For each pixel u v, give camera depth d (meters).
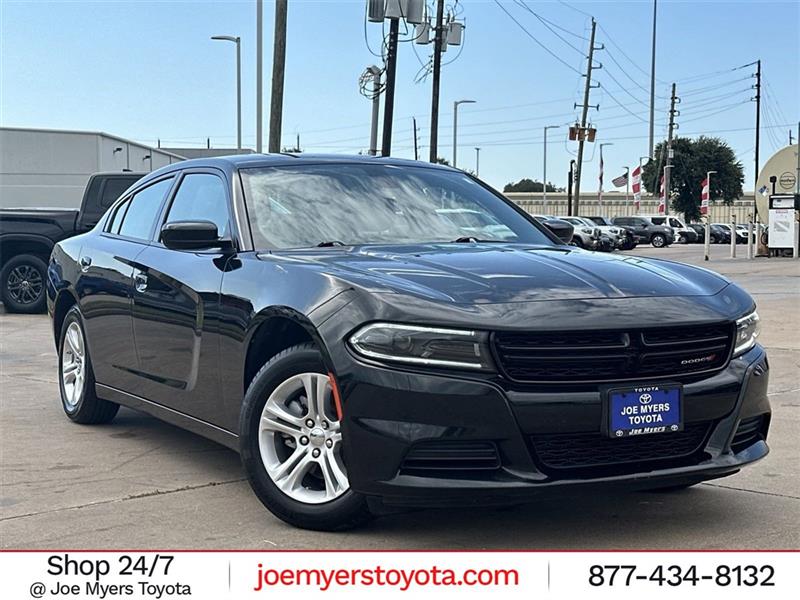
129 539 4.26
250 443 4.39
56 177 39.72
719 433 4.14
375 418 3.86
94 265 6.30
